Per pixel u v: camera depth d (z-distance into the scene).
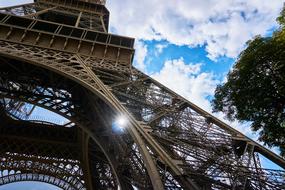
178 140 28.58
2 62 47.41
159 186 20.36
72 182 69.62
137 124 28.20
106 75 42.91
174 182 22.12
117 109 30.81
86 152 63.41
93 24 68.31
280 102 19.64
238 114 21.91
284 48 18.72
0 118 63.31
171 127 32.09
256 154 27.41
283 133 19.47
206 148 28.58
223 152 28.16
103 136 40.16
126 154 31.61
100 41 52.41
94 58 47.91
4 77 46.84
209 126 32.81
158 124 32.09
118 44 52.97
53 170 70.81
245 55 20.91
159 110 35.41
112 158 35.75
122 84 39.62
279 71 19.22
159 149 24.50
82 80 36.78
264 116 20.28
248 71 20.27
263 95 19.72
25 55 40.69
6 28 48.00
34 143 67.00
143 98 38.81
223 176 22.22
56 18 72.81
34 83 47.94
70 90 48.44
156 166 23.22
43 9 69.38
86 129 41.94
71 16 71.31
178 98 39.28
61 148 67.69
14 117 67.56
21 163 70.94
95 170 66.88
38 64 38.97
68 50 47.97
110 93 34.12
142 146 24.88
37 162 70.69
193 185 20.59
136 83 42.00
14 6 61.44
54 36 48.59
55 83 47.38
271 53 19.27
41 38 48.34
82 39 49.50
